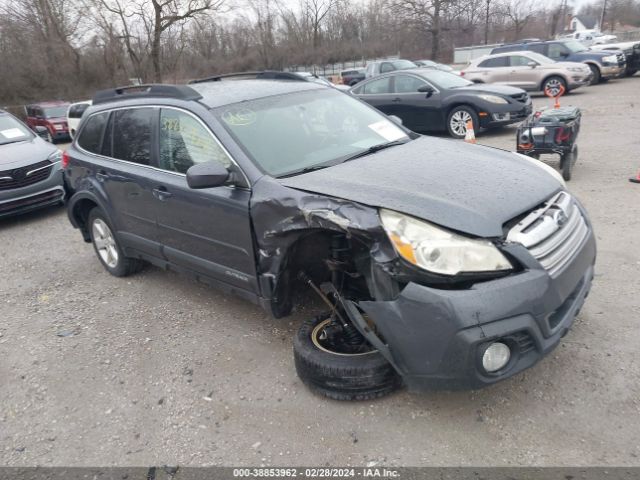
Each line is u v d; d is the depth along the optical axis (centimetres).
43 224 816
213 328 431
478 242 269
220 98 419
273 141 385
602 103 1480
